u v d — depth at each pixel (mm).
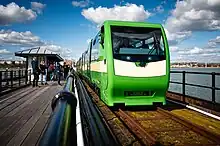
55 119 1758
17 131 5176
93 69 14773
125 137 6359
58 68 22547
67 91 3004
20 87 14586
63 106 2287
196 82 43938
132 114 9062
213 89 8531
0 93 11094
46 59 21000
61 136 1372
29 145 4285
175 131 6832
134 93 9148
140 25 9727
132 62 9070
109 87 9023
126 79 8891
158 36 9680
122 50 9172
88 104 7180
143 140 6102
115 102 9117
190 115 8625
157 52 9438
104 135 4500
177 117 7809
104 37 9609
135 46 9305
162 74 9258
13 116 6660
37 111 7391
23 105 8477
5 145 4281
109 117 8570
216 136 5844
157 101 9391
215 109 8320
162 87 9281
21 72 16719
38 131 5180
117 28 9484
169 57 9523
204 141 5973
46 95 11273
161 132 6754
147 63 9164
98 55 12016
